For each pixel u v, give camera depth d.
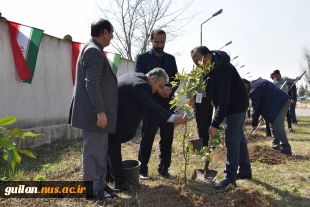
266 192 3.81
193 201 3.14
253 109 5.57
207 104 5.52
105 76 3.08
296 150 6.49
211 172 4.17
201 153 3.69
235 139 3.77
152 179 4.13
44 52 6.67
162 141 4.24
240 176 4.34
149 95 3.39
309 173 4.69
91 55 2.93
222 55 3.51
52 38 6.89
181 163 5.05
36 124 6.42
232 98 3.70
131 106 3.36
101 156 3.19
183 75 3.44
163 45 4.17
